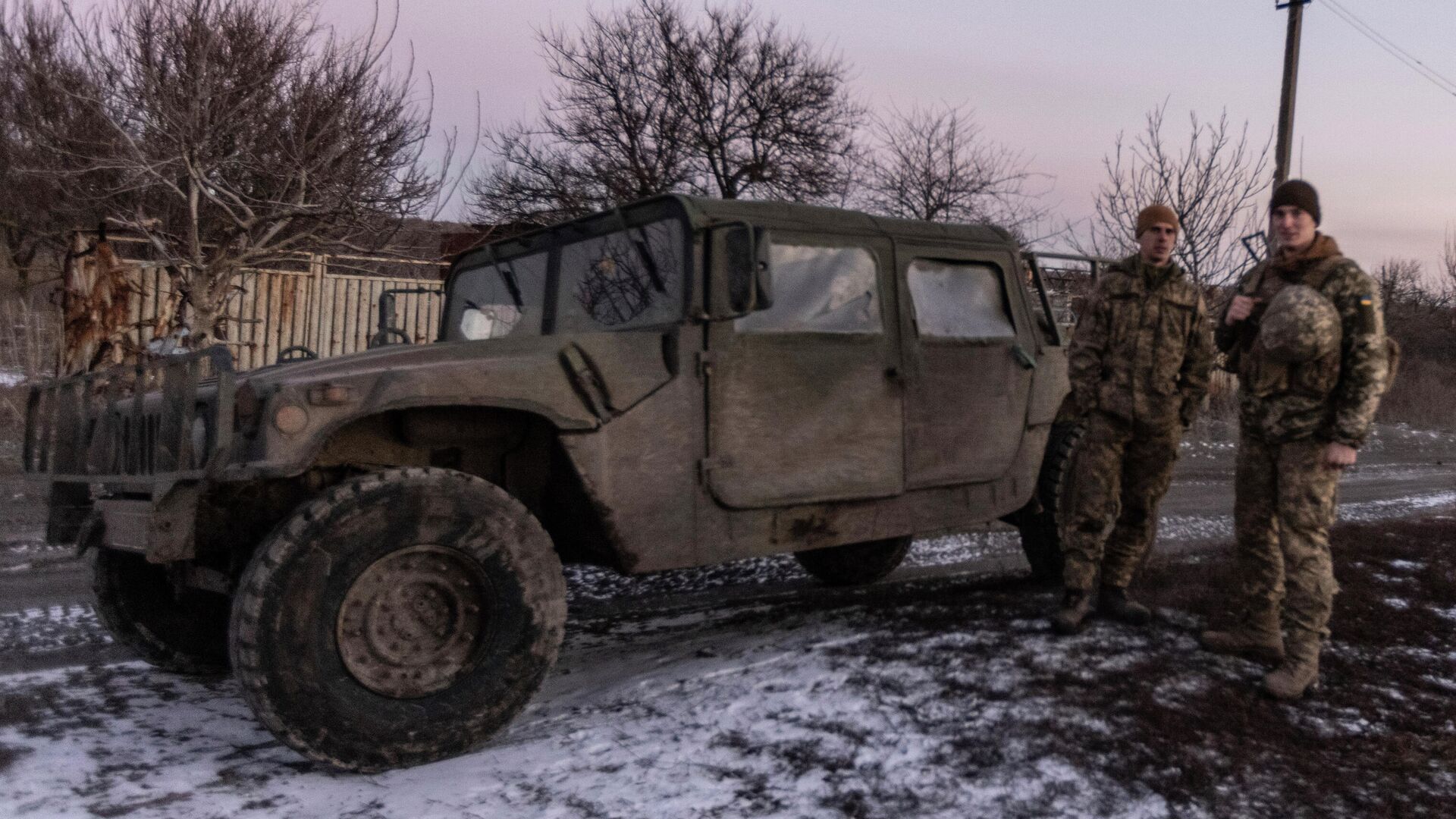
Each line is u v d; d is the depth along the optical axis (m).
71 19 10.35
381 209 12.08
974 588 5.35
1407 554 5.80
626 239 4.23
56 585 5.93
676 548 3.83
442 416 3.59
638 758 3.08
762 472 4.05
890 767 2.93
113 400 3.88
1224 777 2.84
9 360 12.88
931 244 4.79
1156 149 18.23
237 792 2.94
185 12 10.41
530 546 3.37
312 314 13.98
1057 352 5.32
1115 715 3.23
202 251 12.30
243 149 10.94
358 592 3.08
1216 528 8.13
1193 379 4.18
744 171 22.28
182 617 4.30
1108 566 4.36
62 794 2.89
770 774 2.92
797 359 4.17
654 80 21.97
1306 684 3.41
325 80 11.23
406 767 3.13
